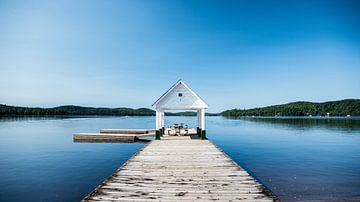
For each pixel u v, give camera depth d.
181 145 14.23
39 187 9.73
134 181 7.07
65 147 20.95
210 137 29.89
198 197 5.91
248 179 7.28
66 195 8.83
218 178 7.37
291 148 20.59
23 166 13.59
